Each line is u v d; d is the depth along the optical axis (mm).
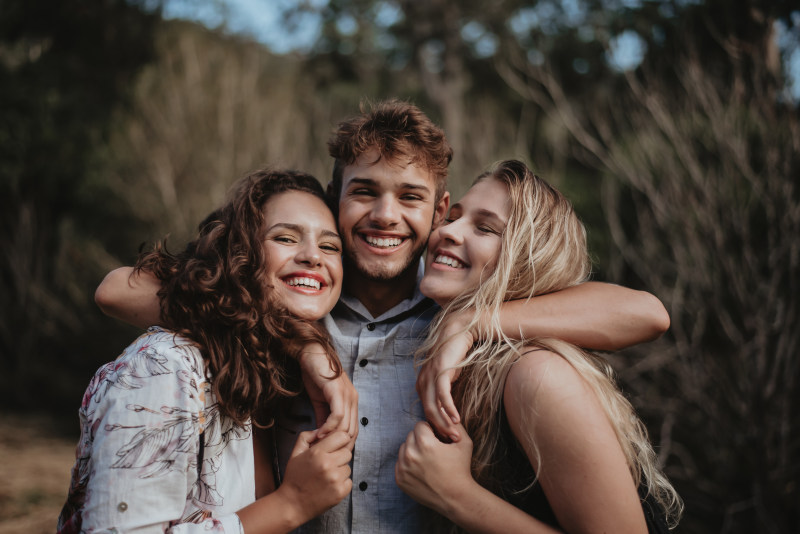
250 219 1651
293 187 1769
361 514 1661
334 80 12086
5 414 7840
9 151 8539
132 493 1296
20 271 8812
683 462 4242
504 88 9664
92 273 9180
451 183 6137
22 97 8516
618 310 1546
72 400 8328
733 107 4047
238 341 1506
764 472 3715
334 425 1483
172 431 1354
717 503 4094
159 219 8914
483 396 1542
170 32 9805
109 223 9398
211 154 9078
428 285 1686
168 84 9461
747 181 4219
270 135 8844
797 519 3686
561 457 1361
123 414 1343
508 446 1525
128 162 9164
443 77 11305
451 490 1427
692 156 4266
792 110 3793
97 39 9141
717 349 4414
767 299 3822
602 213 5910
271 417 1694
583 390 1412
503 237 1628
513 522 1403
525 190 1660
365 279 1858
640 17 4648
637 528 1355
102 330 8992
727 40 4016
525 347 1507
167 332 1500
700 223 4164
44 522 4668
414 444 1463
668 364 4492
